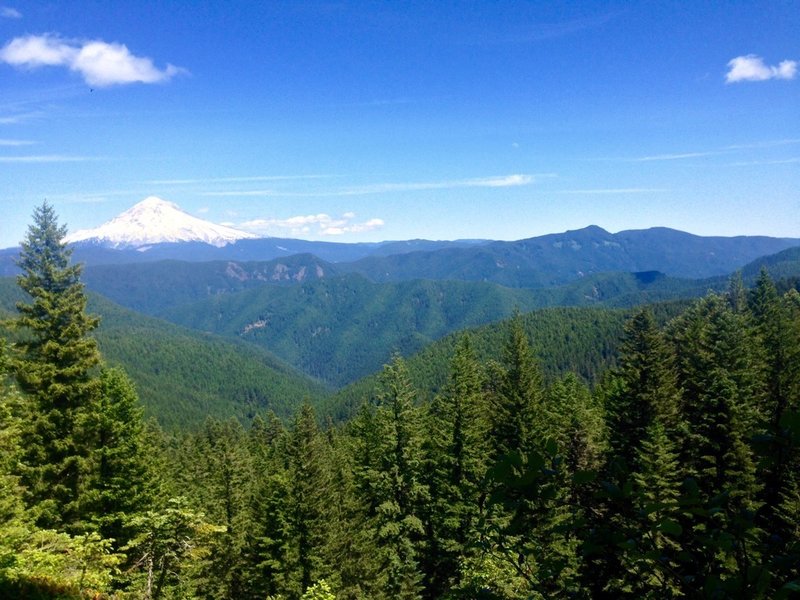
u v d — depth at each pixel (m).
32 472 20.34
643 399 26.45
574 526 2.89
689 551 2.82
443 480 27.91
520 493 3.03
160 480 30.47
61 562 12.49
